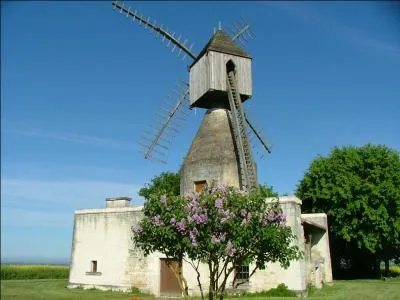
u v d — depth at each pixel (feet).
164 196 39.29
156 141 89.20
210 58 80.38
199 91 82.48
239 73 82.02
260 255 38.96
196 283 72.74
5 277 121.80
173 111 91.71
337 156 129.70
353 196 118.42
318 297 65.67
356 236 116.78
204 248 37.14
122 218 84.69
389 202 115.14
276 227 38.11
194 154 79.15
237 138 75.15
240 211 37.70
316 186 126.62
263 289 67.46
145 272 78.69
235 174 75.31
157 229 37.65
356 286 89.51
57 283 99.35
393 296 68.80
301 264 67.36
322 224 104.99
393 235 114.11
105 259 84.53
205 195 38.93
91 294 74.79
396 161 120.78
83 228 89.61
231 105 77.51
